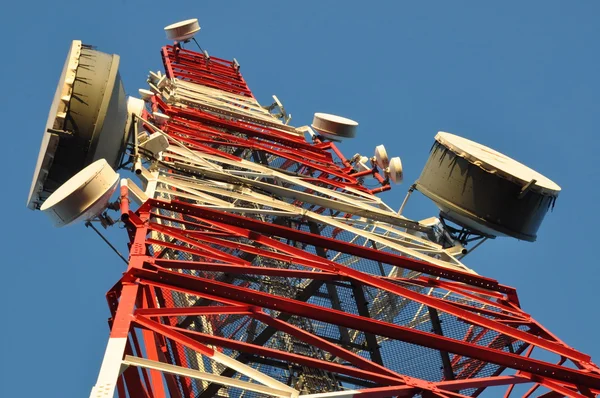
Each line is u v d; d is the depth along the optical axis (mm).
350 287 19281
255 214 24266
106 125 20328
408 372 17875
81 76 20234
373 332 16141
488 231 25047
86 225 18266
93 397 11141
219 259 18203
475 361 18219
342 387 16844
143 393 12805
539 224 25281
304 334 15406
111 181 17891
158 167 24188
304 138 40969
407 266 21344
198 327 18000
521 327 20094
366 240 24234
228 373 16391
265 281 20016
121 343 12344
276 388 12930
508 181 24375
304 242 20625
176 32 54688
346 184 31859
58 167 20094
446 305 18719
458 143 25859
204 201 22266
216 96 47156
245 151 35594
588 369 17578
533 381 16625
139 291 14898
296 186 31031
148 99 34562
